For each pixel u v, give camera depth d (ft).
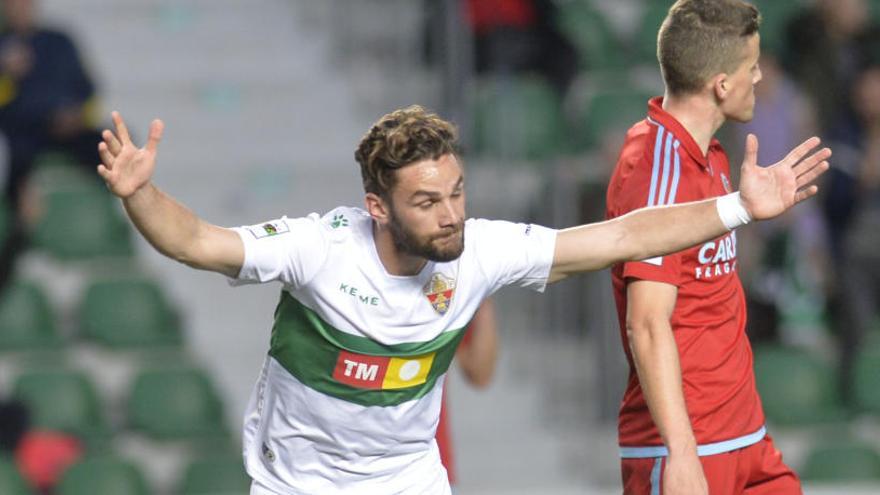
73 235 108.47
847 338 103.60
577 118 112.88
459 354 61.72
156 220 40.32
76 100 110.01
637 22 129.90
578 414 94.89
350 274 43.01
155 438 96.48
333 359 43.75
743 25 47.47
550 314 97.76
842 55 112.98
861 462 96.02
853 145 108.06
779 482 50.47
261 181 113.19
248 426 46.62
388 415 44.73
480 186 102.22
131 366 100.58
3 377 98.48
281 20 127.34
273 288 107.04
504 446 93.71
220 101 119.75
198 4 126.62
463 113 100.63
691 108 47.98
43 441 89.92
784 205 42.86
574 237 44.29
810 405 101.04
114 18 124.98
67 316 104.94
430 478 46.57
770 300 101.40
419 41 114.62
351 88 120.88
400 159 41.04
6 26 109.91
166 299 104.01
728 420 48.75
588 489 89.66
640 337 46.09
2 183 108.17
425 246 41.55
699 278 47.80
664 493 45.21
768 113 109.09
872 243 104.27
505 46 112.27
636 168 47.75
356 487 45.85
